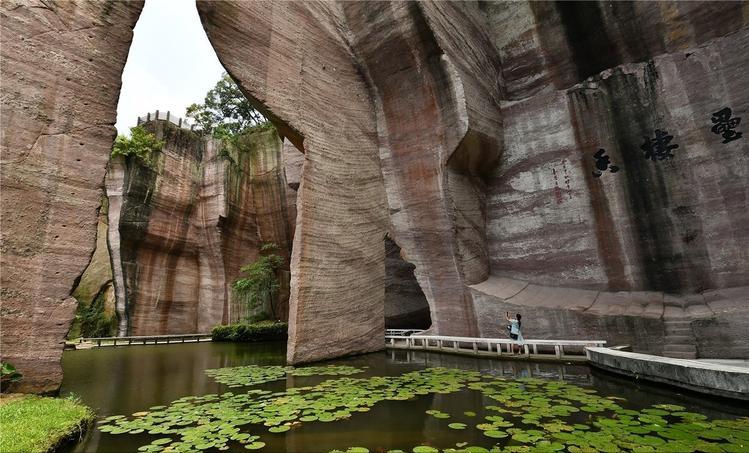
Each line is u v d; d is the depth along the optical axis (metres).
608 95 11.71
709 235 9.75
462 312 11.84
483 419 4.83
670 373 6.19
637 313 9.37
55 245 7.14
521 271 12.59
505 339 9.94
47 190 7.18
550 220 12.28
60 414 4.82
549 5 13.23
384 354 11.41
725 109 9.88
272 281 21.77
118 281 19.31
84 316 22.47
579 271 11.52
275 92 10.48
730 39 9.97
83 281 24.20
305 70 11.44
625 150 11.24
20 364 6.43
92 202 7.78
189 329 21.56
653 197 10.65
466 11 13.64
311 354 10.02
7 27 7.05
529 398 5.76
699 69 10.37
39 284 6.85
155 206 20.64
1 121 6.77
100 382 7.93
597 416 4.84
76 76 7.87
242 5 10.11
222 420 4.95
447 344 11.83
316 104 11.54
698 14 10.48
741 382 5.24
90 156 7.89
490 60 13.94
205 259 22.58
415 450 3.84
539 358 9.26
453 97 11.98
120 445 4.28
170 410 5.55
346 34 13.12
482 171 13.53
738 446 3.79
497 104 13.61
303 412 5.25
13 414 4.78
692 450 3.70
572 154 12.16
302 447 4.06
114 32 8.59
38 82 7.31
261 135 25.36
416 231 12.67
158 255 21.00
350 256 11.64
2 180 6.65
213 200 22.55
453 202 12.12
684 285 9.89
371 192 12.81
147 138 20.72
